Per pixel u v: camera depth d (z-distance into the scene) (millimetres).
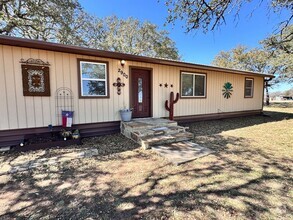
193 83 8117
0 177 2812
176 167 3203
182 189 2451
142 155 3852
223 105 9391
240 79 10109
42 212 1985
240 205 2082
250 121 8648
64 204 2131
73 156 3740
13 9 9375
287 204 2092
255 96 11039
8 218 1885
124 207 2074
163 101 7227
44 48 4488
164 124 5656
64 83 5020
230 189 2434
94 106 5543
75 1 10789
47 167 3197
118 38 17109
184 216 1909
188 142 4801
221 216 1900
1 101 4258
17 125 4445
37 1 9367
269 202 2135
